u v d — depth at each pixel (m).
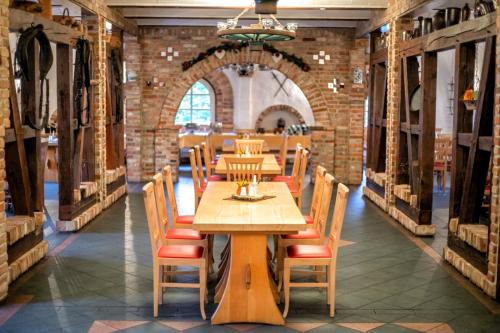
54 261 6.85
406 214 9.04
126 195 11.73
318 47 13.47
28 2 6.83
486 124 6.20
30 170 6.91
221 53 13.46
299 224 4.77
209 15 11.62
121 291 5.82
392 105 9.70
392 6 9.66
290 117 18.73
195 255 5.13
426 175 8.25
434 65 8.07
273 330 4.88
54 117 12.90
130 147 13.66
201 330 4.86
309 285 5.16
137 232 8.41
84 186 9.09
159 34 13.46
